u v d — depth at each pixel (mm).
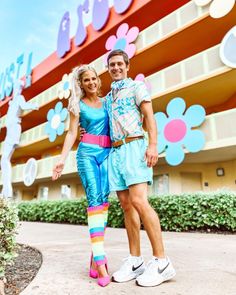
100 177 2529
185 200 7598
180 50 13242
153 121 2420
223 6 10477
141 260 2441
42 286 2191
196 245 4609
